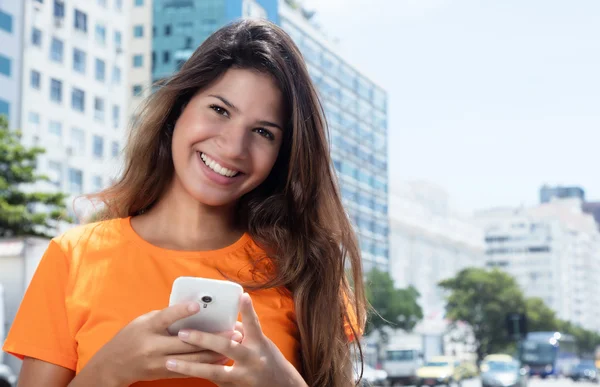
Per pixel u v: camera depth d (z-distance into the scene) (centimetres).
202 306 155
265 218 205
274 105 188
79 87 4475
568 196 19075
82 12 4506
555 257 13550
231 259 193
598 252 16138
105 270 182
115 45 4759
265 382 154
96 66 4622
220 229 198
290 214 205
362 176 8331
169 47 6297
